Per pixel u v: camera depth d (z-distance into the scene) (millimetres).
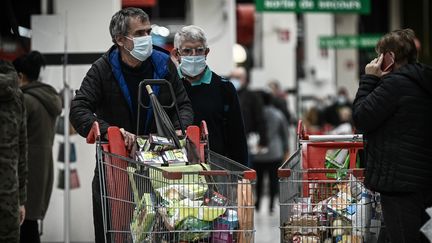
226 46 32312
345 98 51500
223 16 32312
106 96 13594
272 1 32875
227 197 11867
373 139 12414
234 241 11773
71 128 20359
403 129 12219
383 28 59156
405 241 12242
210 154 13070
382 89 12258
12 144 12516
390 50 12609
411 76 12250
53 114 17266
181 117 13633
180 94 13875
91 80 13484
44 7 21062
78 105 13172
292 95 52781
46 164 17062
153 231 11836
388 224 12312
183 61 14734
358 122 12430
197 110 15195
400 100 12195
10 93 12438
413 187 12102
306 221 12469
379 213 12695
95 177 12859
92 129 12359
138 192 12070
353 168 13172
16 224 12523
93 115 13039
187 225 11750
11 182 12469
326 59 59500
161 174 11867
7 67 12797
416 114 12211
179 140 12734
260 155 31438
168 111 13742
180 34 14789
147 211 11812
